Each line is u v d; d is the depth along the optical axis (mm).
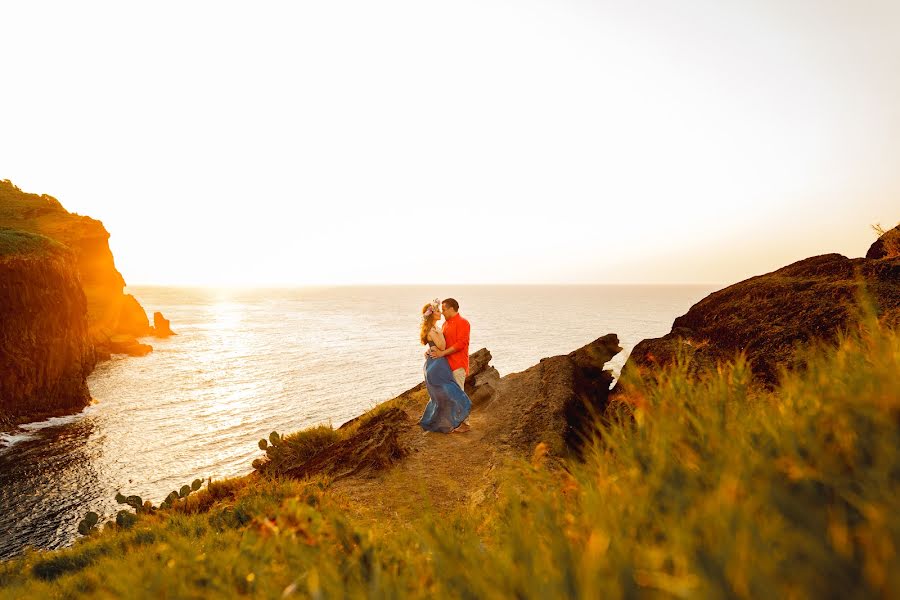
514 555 1048
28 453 35344
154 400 53719
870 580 631
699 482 1105
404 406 11312
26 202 81000
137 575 1946
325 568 1370
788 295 6844
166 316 182875
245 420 48812
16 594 4395
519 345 123250
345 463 7438
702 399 1594
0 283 40938
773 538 776
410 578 1314
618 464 1458
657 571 808
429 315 8586
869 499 757
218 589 1712
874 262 6562
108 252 91125
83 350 54844
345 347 109750
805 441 1085
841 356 1604
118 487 30547
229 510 5938
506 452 6941
